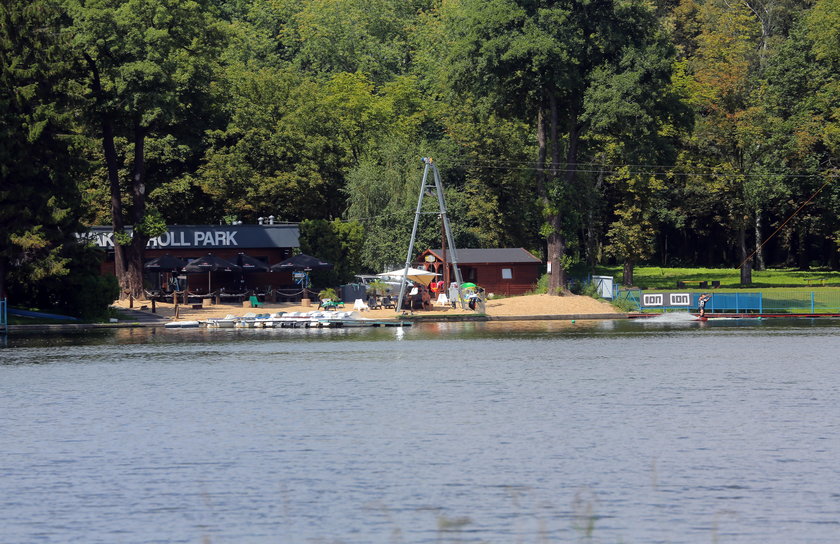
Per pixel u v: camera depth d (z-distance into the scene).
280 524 99.69
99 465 123.12
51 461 125.31
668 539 94.88
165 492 111.06
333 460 124.62
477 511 103.31
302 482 114.50
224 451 130.00
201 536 96.62
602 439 135.75
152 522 100.75
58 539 96.19
